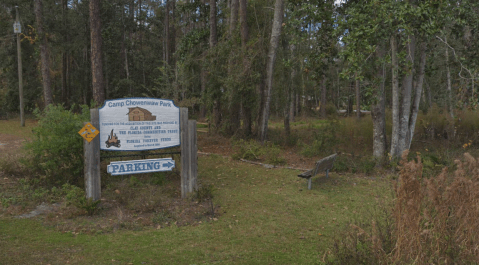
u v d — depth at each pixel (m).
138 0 43.22
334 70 25.70
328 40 10.79
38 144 6.96
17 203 5.95
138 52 38.38
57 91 32.41
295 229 5.37
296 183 8.46
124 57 33.75
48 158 7.05
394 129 10.07
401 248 3.28
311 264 4.14
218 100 16.31
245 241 4.87
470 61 10.86
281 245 4.75
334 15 10.67
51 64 35.66
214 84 15.84
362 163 10.08
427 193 3.53
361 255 3.42
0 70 31.00
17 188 6.61
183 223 5.54
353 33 8.33
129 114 6.47
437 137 15.30
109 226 5.24
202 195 6.80
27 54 28.28
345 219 5.82
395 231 3.59
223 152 12.93
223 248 4.61
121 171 6.45
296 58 15.22
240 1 14.74
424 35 9.36
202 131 18.16
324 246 4.67
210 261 4.20
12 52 27.53
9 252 4.20
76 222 5.36
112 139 6.35
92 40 13.71
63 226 5.16
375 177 9.06
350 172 9.68
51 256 4.15
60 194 6.48
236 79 13.91
